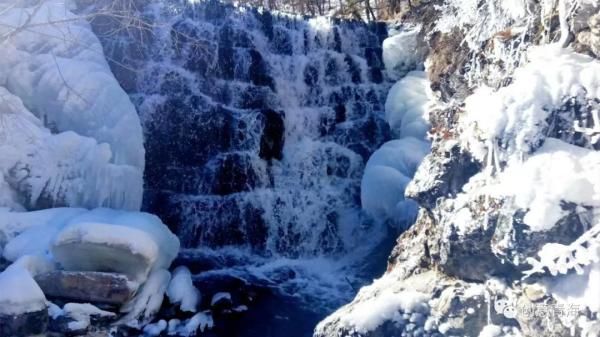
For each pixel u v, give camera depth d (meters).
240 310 6.99
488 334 3.73
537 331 3.46
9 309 5.12
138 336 5.98
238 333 6.49
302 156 9.92
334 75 10.85
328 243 9.32
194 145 8.92
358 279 8.23
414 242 5.22
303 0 20.19
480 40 5.64
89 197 7.36
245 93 9.78
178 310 6.48
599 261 3.20
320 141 10.27
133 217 6.61
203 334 6.34
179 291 6.58
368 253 8.80
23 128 7.23
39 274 5.87
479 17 5.75
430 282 4.40
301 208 9.48
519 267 3.66
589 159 3.46
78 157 7.36
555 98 3.74
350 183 10.01
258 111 9.59
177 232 8.62
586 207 3.36
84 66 8.03
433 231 4.72
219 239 8.79
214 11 9.96
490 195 3.90
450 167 4.53
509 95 3.99
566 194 3.40
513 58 4.72
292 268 8.63
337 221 9.55
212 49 9.56
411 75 10.31
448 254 4.20
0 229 6.46
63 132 7.61
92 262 6.02
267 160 9.58
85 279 5.84
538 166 3.61
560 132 3.71
